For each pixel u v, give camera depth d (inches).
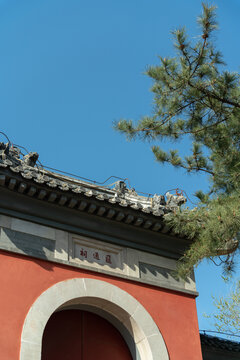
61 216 590.2
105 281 590.9
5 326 514.9
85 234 601.9
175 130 581.0
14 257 553.9
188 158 590.9
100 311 596.7
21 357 504.1
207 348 690.8
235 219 503.8
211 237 524.1
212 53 543.5
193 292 642.2
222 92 549.3
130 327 593.0
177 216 546.0
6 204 565.9
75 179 703.1
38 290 548.7
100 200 582.6
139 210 603.8
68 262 577.0
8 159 584.1
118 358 589.6
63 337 577.6
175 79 551.8
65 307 580.1
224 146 571.8
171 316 611.2
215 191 573.0
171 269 643.5
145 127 576.4
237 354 707.4
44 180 557.6
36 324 528.1
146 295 609.6
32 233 573.6
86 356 577.6
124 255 619.8
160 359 575.2
